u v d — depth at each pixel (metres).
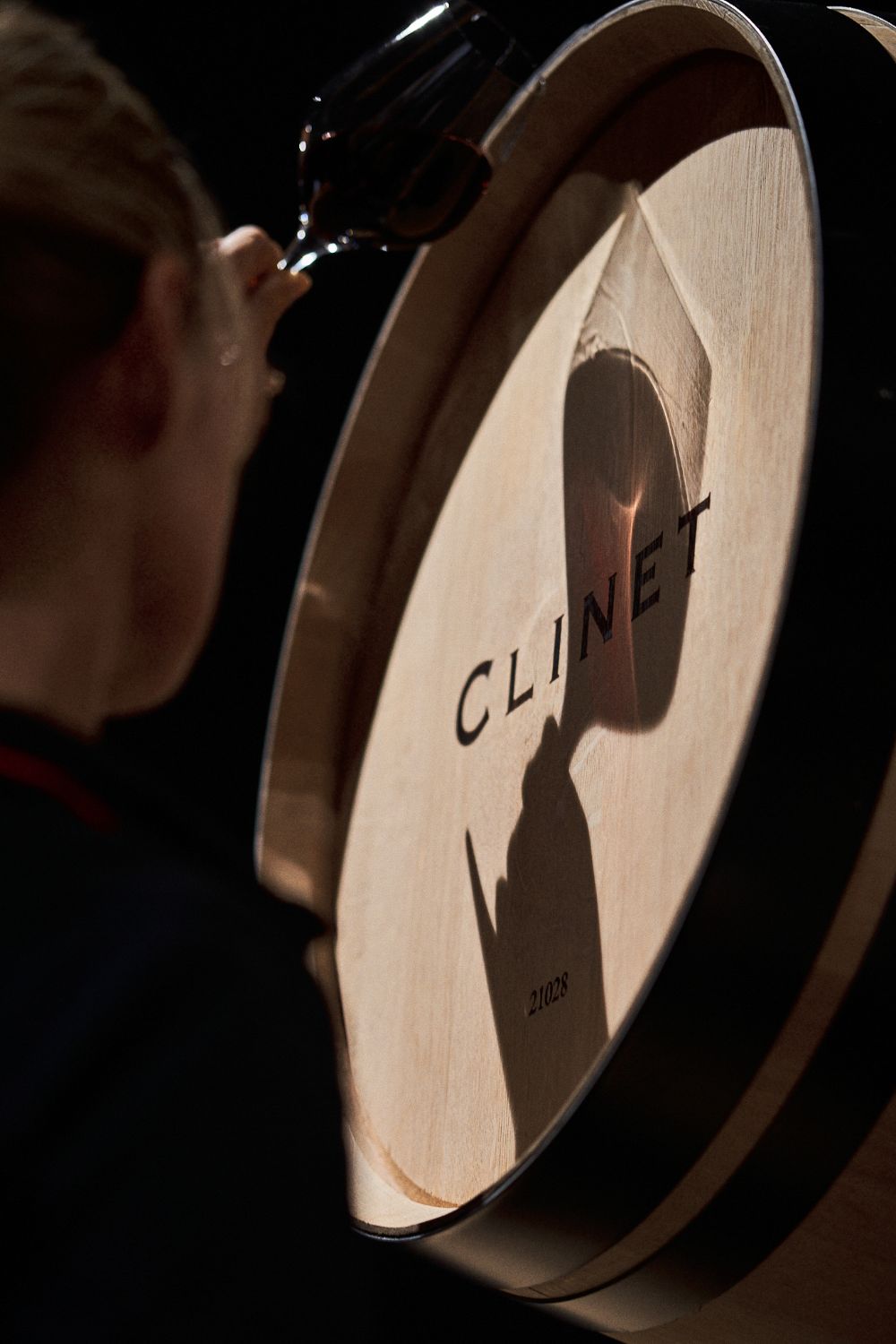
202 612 0.66
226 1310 0.47
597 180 1.26
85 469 0.60
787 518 0.87
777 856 0.81
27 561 0.59
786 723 0.80
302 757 1.51
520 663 1.20
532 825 1.11
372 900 1.37
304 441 2.80
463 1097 1.14
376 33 2.70
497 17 2.20
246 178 2.74
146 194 0.61
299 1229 0.50
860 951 0.82
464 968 1.17
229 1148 0.49
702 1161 0.85
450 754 1.29
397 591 1.49
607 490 1.12
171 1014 0.50
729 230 1.01
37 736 0.56
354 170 1.22
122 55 2.72
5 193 0.58
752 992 0.81
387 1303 2.26
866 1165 0.85
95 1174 0.48
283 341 2.79
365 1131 1.28
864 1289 0.88
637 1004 0.83
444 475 1.45
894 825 0.81
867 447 0.83
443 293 1.46
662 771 0.96
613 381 1.14
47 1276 0.47
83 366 0.60
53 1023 0.50
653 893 0.94
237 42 2.75
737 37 1.00
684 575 0.98
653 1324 0.95
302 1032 0.52
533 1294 1.00
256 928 0.54
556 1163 0.87
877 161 0.90
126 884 0.53
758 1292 0.90
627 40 1.15
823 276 0.85
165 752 2.81
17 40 0.61
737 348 0.97
